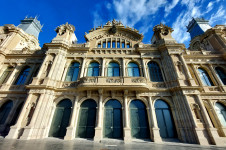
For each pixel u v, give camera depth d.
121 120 11.57
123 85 11.81
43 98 11.74
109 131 11.07
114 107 12.15
